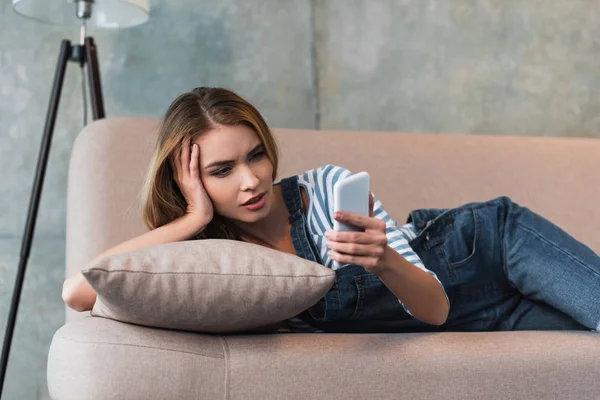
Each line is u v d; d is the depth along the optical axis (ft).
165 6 8.99
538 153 7.34
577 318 4.61
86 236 5.90
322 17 9.31
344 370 3.54
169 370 3.33
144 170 6.27
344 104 9.29
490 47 9.53
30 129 8.61
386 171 6.87
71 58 7.87
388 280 3.82
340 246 3.59
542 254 4.84
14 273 8.45
